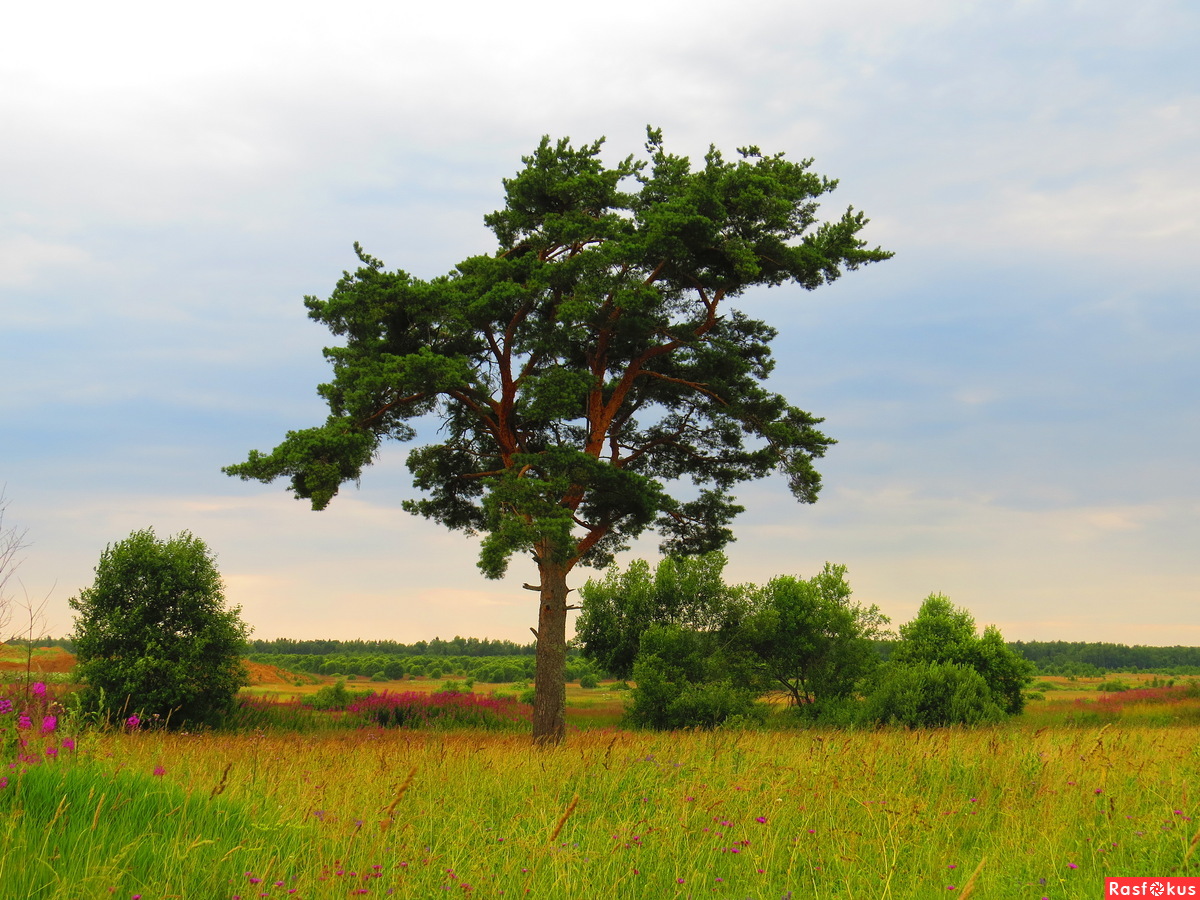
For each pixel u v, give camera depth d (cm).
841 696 3459
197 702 2358
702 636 3628
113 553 2405
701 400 2233
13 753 614
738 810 754
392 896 500
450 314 1911
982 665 3697
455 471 2319
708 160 1962
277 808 665
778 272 1964
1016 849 619
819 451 2062
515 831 660
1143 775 838
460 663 14812
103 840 499
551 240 2022
